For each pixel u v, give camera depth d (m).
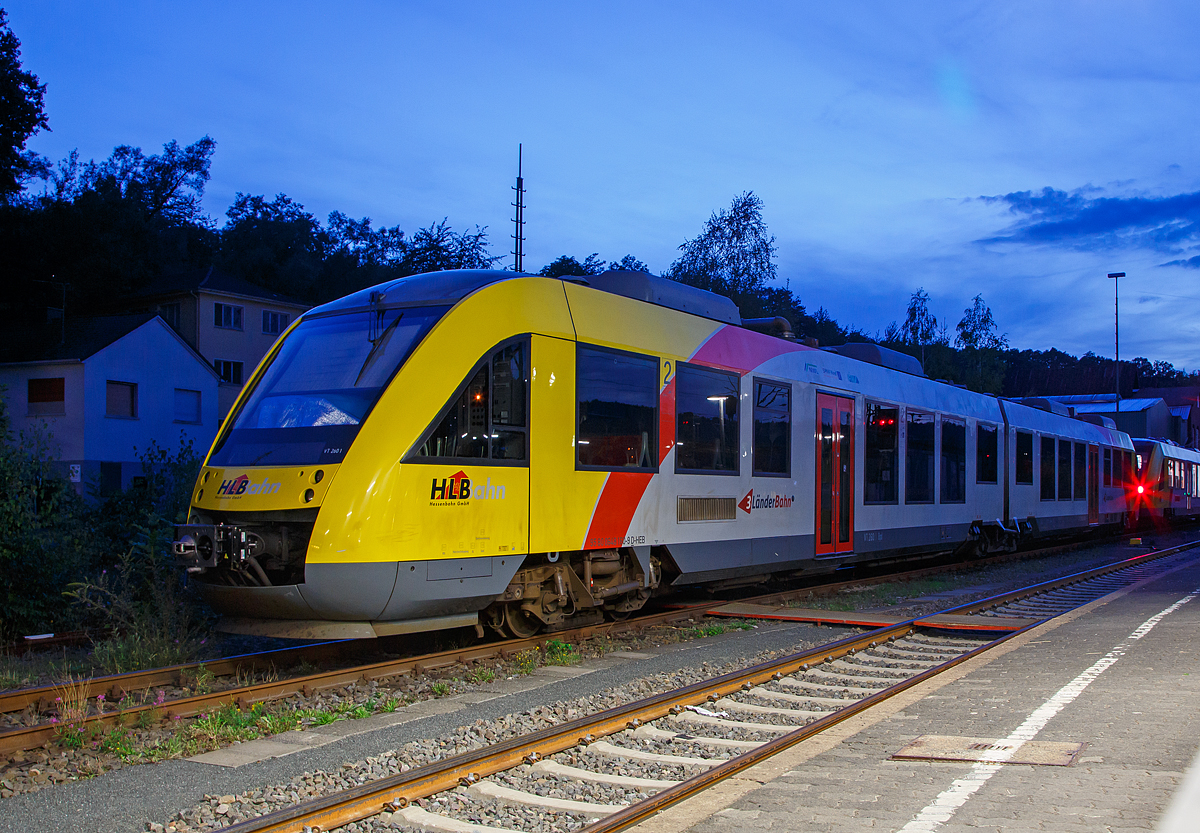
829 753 5.16
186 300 41.72
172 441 35.53
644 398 10.13
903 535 15.45
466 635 9.95
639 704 6.28
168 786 4.95
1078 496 24.58
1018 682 6.86
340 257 65.12
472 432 8.26
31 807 4.64
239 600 7.87
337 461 7.61
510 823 4.46
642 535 9.97
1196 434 69.44
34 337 35.19
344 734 6.01
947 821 3.95
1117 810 3.97
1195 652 7.73
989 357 61.56
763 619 11.04
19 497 10.91
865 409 14.53
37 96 38.94
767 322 13.90
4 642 10.19
